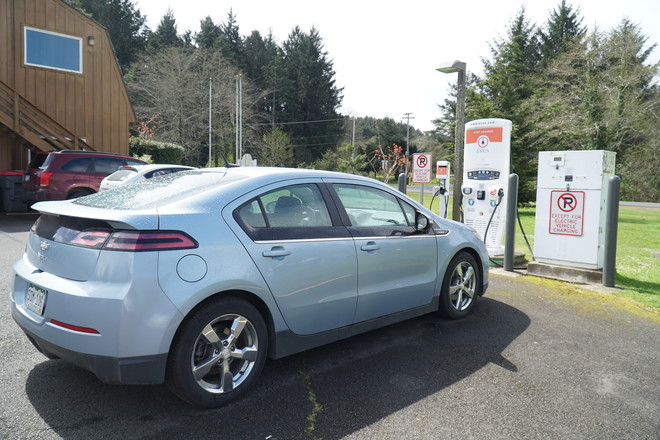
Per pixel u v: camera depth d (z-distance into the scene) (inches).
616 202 238.4
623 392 126.3
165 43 2199.8
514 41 1026.7
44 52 591.5
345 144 2240.4
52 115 600.4
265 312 123.8
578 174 256.8
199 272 107.0
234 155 1873.8
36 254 116.9
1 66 559.5
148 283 100.0
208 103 1732.3
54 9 593.9
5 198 501.0
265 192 127.6
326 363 142.9
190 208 113.1
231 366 120.8
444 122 1552.7
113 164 465.1
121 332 98.0
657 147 1188.5
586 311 201.8
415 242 163.8
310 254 129.9
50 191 426.9
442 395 122.6
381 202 161.0
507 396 122.8
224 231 114.4
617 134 1051.9
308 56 2417.6
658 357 151.7
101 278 100.0
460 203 339.9
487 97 1011.9
